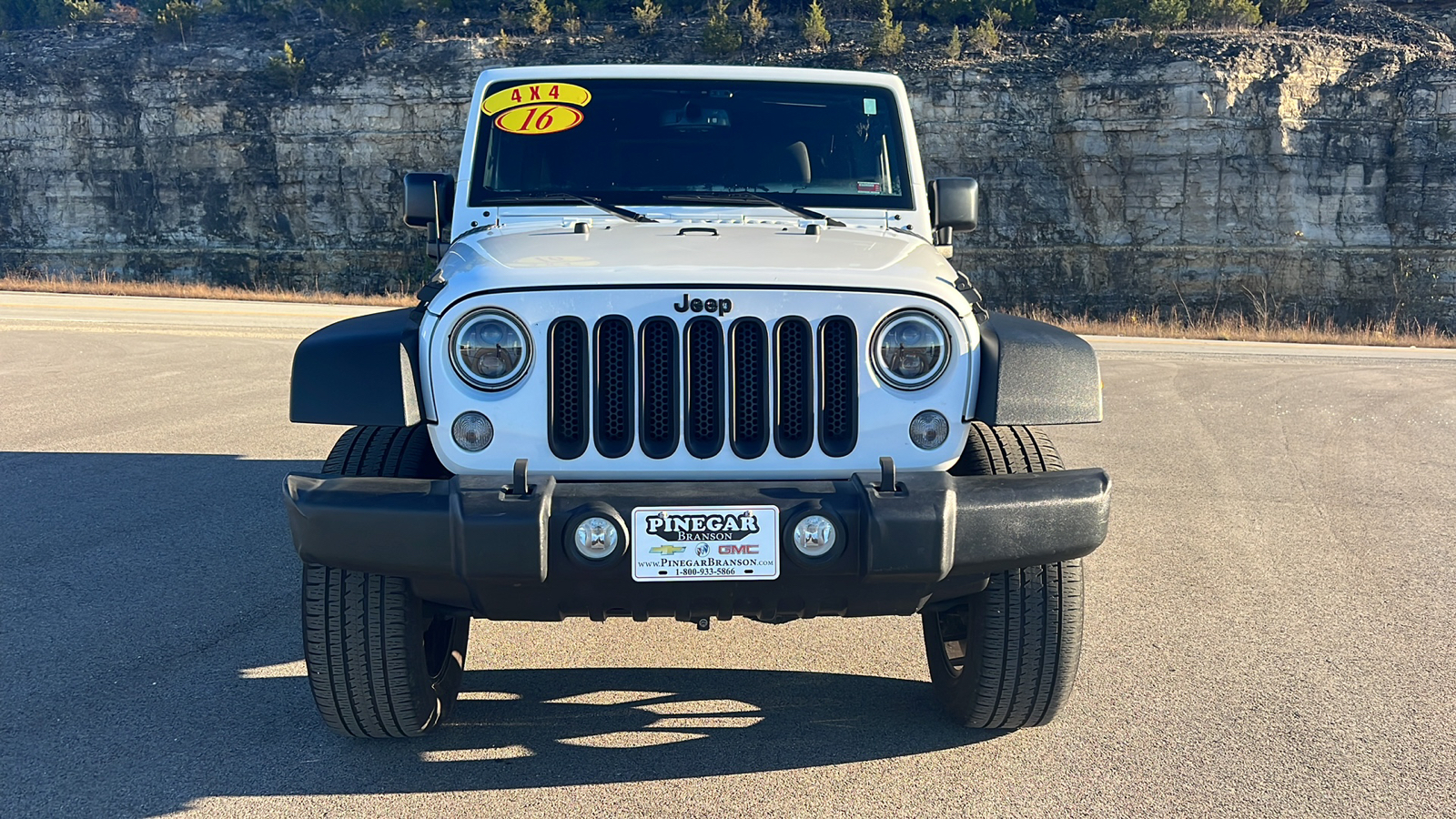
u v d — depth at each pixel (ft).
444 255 14.11
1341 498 23.22
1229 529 20.61
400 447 10.98
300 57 150.61
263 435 28.50
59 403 33.47
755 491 9.56
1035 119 133.59
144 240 148.97
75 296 93.45
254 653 13.75
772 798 10.22
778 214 14.02
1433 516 21.65
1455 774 10.66
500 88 14.73
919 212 14.39
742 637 14.85
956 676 11.87
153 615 15.10
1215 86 128.06
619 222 13.52
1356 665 13.64
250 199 147.64
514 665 13.74
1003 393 10.03
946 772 10.77
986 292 132.46
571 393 9.98
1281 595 16.53
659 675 13.42
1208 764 10.88
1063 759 11.03
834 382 10.07
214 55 151.74
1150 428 32.07
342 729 10.98
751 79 14.89
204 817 9.75
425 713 11.07
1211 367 49.78
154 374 40.14
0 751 11.00
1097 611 15.81
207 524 19.84
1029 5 146.30
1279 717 12.04
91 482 23.03
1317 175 128.77
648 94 14.75
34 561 17.49
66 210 150.30
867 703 12.56
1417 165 127.75
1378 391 41.45
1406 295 126.00
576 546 9.31
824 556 9.45
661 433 10.03
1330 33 140.05
